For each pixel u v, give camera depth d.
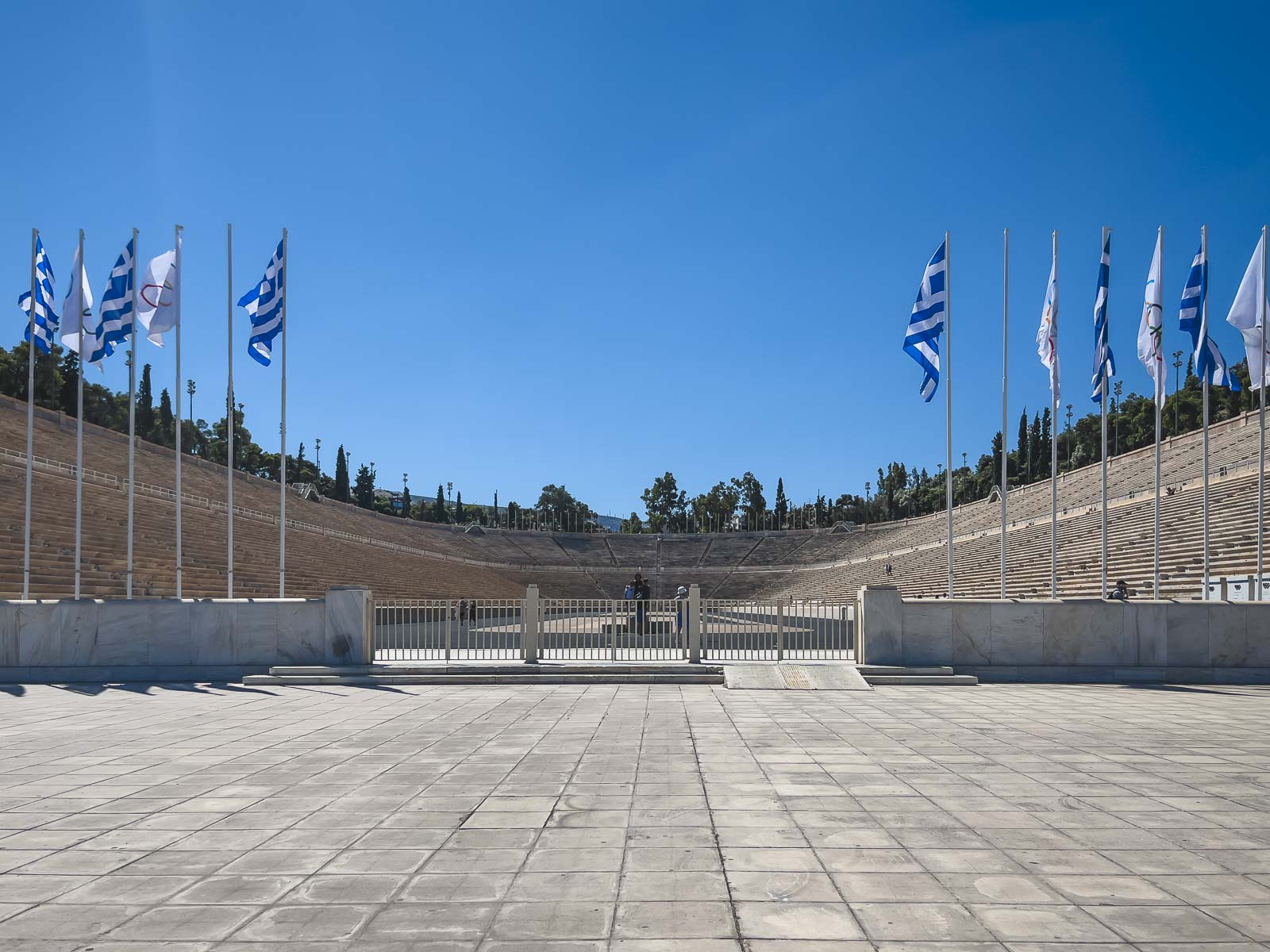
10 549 27.34
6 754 10.30
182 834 6.88
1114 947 4.68
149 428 82.69
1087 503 46.97
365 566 53.03
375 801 7.89
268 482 65.56
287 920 5.09
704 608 20.14
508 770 9.28
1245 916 5.11
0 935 4.90
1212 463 40.22
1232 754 10.08
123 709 14.43
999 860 6.14
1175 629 18.14
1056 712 13.79
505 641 20.86
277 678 18.16
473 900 5.39
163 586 30.27
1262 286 20.69
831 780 8.72
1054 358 21.06
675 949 4.66
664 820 7.20
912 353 21.56
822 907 5.26
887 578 58.41
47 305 21.06
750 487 140.38
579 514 150.62
